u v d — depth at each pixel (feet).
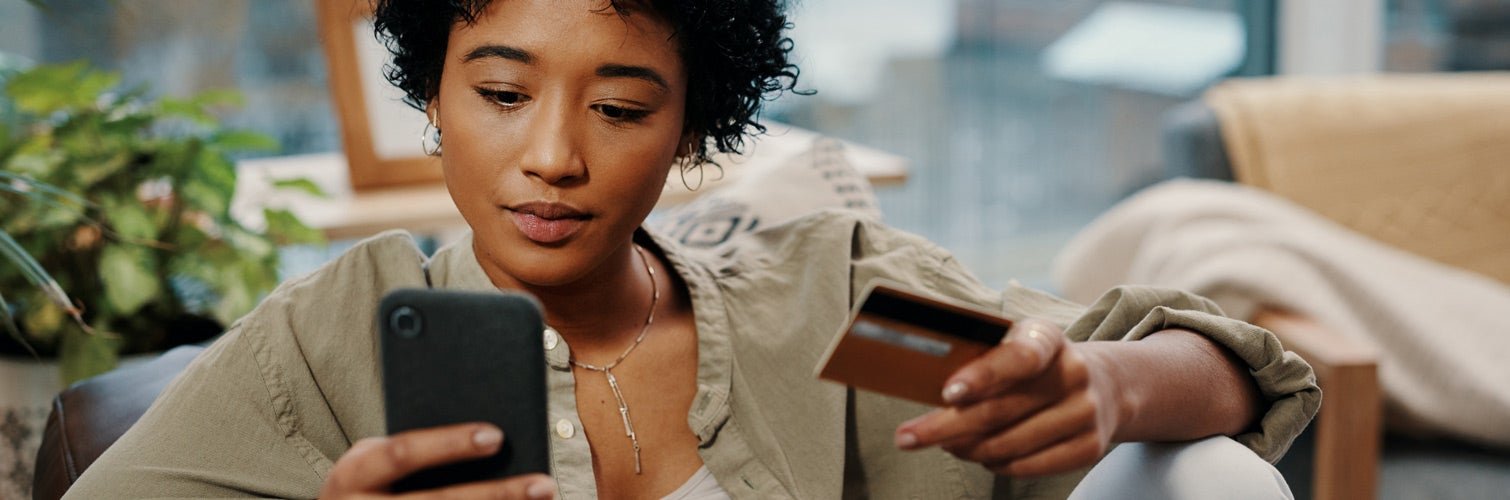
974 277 3.26
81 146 4.58
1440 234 6.72
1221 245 5.89
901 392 1.96
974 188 10.11
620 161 2.50
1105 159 10.27
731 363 2.89
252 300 4.66
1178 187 6.59
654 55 2.51
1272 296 5.54
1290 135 6.90
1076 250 6.84
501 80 2.45
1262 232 5.94
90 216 4.48
